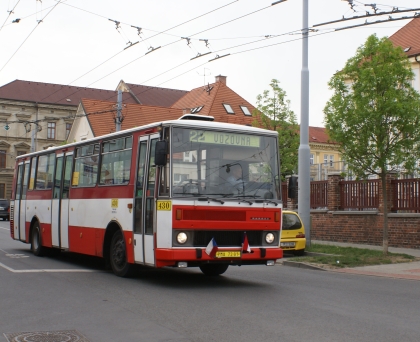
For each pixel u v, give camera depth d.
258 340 6.88
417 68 35.00
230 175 11.43
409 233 19.95
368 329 7.53
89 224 14.23
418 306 9.43
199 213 10.91
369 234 21.81
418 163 16.86
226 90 49.28
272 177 11.93
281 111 30.53
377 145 16.53
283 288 11.43
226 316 8.34
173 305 9.25
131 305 9.24
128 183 12.41
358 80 16.72
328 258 16.81
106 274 13.38
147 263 11.40
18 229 19.83
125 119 48.97
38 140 75.88
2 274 13.18
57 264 15.58
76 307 9.07
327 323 7.89
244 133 11.78
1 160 74.19
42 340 6.91
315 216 24.69
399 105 15.87
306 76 19.75
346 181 23.27
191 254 10.73
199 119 12.18
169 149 10.98
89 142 14.78
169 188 10.81
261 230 11.55
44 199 17.47
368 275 14.19
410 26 38.16
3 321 8.04
